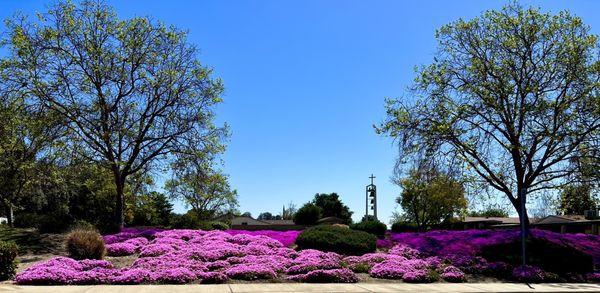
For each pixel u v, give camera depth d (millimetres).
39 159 27234
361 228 25359
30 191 34594
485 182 23000
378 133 23547
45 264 15688
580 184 22250
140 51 26828
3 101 24672
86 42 25844
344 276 15555
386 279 16250
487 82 22594
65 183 31453
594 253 21875
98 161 26734
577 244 23438
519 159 22484
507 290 14273
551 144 21891
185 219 28641
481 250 20375
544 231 26344
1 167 29156
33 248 20312
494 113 22594
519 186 22625
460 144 22594
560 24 22438
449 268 17547
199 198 38781
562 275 17859
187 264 16531
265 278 15445
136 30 26891
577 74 21750
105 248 18703
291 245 22578
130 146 27141
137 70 26984
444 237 24109
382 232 25297
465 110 22484
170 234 23328
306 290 13516
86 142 26250
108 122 25984
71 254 17766
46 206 40031
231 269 15656
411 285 15141
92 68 25594
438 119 23031
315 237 20812
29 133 26953
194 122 27312
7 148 28828
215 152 28141
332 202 82062
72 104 25359
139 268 15906
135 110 27109
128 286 13781
